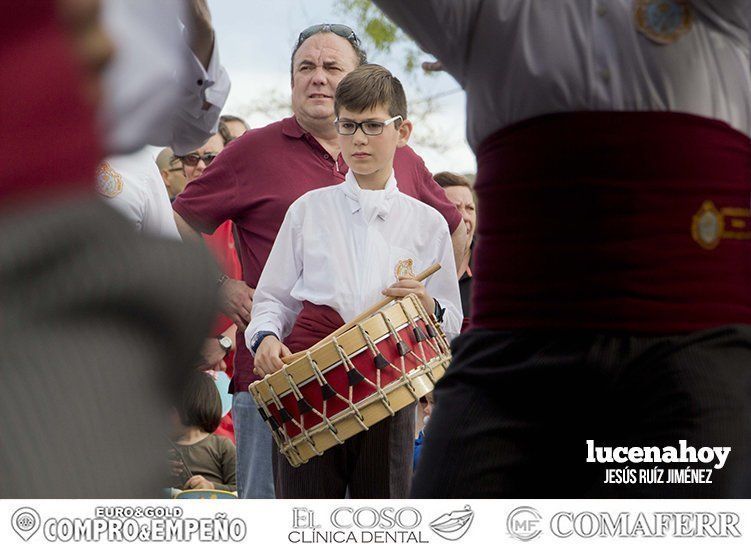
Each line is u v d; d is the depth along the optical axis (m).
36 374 1.82
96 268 1.95
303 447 9.40
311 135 11.81
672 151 5.60
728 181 5.70
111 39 2.04
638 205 5.57
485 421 5.76
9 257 1.90
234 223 11.98
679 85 5.65
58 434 1.79
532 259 5.71
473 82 6.05
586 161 5.61
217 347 2.15
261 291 10.40
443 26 6.00
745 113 5.86
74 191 2.02
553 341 5.62
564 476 5.72
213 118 3.94
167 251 2.04
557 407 5.66
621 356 5.51
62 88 2.00
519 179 5.78
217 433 12.16
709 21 5.74
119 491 1.81
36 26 1.99
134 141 2.06
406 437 9.77
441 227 10.50
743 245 5.75
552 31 5.74
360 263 10.12
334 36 11.91
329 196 10.38
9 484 1.73
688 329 5.55
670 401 5.45
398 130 10.41
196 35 3.18
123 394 1.88
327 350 9.27
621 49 5.65
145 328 1.99
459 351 6.03
